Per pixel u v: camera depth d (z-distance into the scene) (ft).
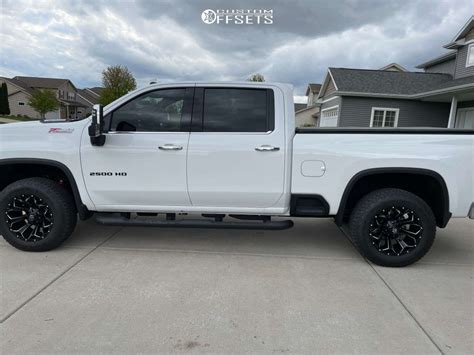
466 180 10.86
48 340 7.29
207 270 10.94
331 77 66.85
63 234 11.82
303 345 7.35
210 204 11.73
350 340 7.55
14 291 9.26
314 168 11.23
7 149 11.39
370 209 11.20
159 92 11.52
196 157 11.21
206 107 11.44
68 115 179.83
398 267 11.46
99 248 12.60
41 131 11.59
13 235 11.77
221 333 7.69
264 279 10.40
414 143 10.95
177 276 10.45
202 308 8.68
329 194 11.32
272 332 7.77
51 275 10.26
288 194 11.43
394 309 8.83
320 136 11.21
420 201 11.12
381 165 11.00
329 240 14.19
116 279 10.12
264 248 13.11
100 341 7.30
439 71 69.15
